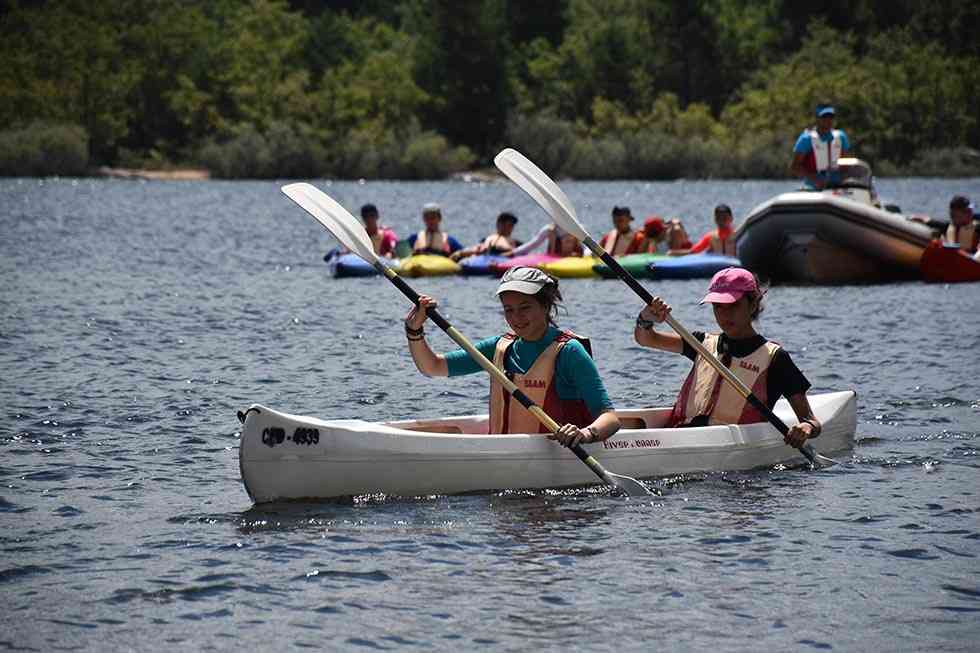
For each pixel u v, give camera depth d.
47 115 177.50
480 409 20.27
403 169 174.38
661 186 150.88
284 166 172.12
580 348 14.90
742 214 92.75
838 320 31.31
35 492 14.81
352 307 33.97
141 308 33.31
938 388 21.83
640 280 41.16
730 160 171.62
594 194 127.69
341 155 174.25
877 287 39.25
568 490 14.98
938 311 32.78
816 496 14.77
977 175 176.88
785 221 39.78
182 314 32.16
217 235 66.06
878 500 14.58
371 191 135.50
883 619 10.88
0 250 53.19
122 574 11.93
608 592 11.48
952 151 178.38
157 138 188.62
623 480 14.80
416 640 10.41
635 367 24.17
